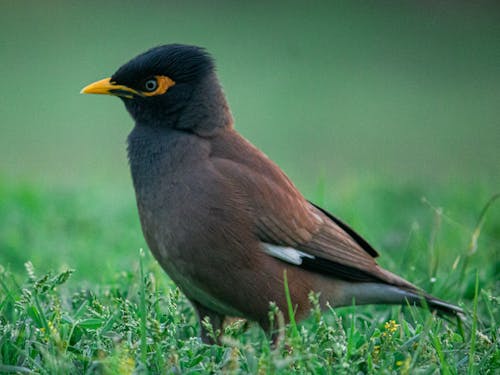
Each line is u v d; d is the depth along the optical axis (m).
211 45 36.31
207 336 8.74
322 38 37.41
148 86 8.91
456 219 13.21
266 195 8.57
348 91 31.53
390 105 29.78
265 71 33.75
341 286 9.05
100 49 35.66
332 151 24.31
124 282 9.66
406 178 17.50
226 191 8.35
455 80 32.56
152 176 8.59
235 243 8.31
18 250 12.31
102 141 25.45
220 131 8.96
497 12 39.31
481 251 11.52
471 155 23.25
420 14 39.62
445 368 6.95
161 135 8.78
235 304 8.46
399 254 11.88
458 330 8.77
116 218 14.28
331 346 7.29
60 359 6.88
